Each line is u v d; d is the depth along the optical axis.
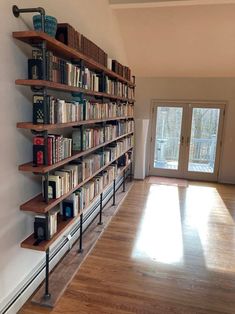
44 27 1.90
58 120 2.18
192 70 5.86
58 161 2.21
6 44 1.83
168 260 2.94
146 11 4.26
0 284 1.96
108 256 2.98
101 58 3.22
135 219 4.03
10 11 1.84
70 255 2.96
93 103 3.07
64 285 2.45
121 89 4.39
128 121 5.26
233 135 6.17
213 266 2.86
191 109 6.30
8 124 1.92
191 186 5.97
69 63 2.39
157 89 6.36
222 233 3.65
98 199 4.08
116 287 2.46
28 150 2.19
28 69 1.96
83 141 2.78
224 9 3.99
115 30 4.56
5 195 1.95
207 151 6.42
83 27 3.17
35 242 2.10
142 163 6.32
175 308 2.23
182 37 4.79
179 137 6.50
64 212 2.58
